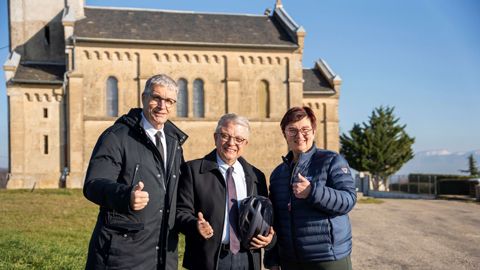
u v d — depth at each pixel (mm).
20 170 37344
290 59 41469
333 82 47469
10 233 12867
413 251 13094
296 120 5852
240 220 5527
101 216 5137
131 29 39625
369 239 15266
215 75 40312
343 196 5445
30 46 42875
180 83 39688
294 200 5730
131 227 5004
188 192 5746
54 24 43281
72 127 37031
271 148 40406
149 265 5125
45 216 17844
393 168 61844
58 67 41156
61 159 38062
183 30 40906
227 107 40219
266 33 42656
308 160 5840
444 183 40094
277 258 6172
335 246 5570
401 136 62656
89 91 37812
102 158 5113
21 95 37781
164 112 5383
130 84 38625
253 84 40844
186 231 5500
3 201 23797
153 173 5262
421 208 26578
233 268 5633
